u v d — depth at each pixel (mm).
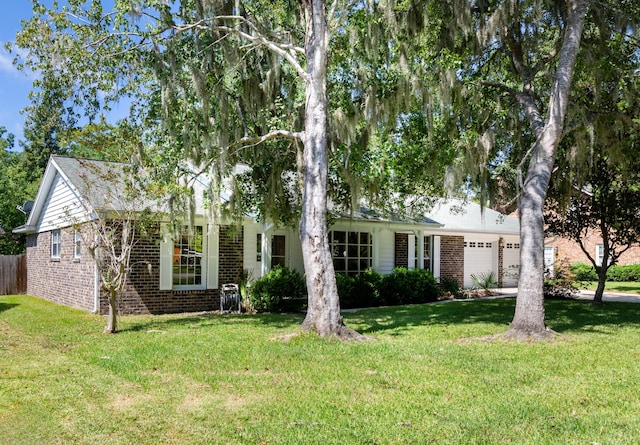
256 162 12062
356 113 10664
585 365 6953
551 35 11977
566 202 12461
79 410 5043
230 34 10531
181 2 10273
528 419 4766
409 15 10359
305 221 9195
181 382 6047
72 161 15109
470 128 11477
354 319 12086
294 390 5695
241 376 6289
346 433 4398
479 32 10547
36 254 18969
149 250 12875
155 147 10641
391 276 16156
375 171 10156
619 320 11711
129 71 9867
